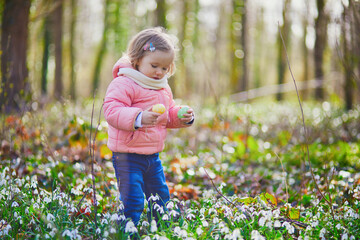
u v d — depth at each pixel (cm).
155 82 304
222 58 2689
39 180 424
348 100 1021
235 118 779
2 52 641
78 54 2703
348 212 311
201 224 301
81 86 2895
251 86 2945
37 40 1958
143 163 304
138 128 288
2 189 345
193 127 841
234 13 1983
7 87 571
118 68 312
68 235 258
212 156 631
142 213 322
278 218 317
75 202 346
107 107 290
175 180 491
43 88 1833
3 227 288
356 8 531
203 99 1499
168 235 273
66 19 2091
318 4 728
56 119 736
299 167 552
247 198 340
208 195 371
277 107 1364
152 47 292
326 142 635
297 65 2611
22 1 870
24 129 542
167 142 721
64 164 473
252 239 276
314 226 298
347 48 565
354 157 561
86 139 530
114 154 304
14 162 445
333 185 385
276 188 451
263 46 3006
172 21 1969
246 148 630
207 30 2570
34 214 310
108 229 272
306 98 1942
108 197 364
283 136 712
